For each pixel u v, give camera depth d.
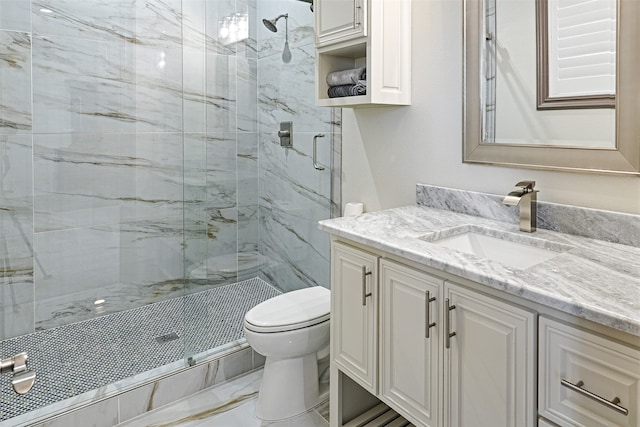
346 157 2.31
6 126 2.38
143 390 1.94
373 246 1.39
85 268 2.69
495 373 1.09
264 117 3.18
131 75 2.73
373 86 1.76
